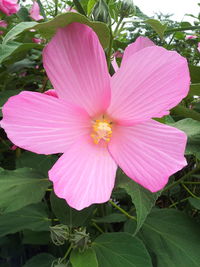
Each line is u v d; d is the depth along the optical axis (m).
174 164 0.17
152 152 0.18
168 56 0.17
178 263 0.23
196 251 0.23
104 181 0.18
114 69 0.22
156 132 0.18
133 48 0.20
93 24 0.19
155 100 0.18
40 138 0.17
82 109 0.18
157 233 0.24
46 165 0.29
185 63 0.17
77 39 0.17
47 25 0.19
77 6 0.21
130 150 0.18
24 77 0.35
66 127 0.18
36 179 0.22
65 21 0.18
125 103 0.18
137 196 0.19
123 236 0.22
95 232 0.27
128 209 0.32
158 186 0.17
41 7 0.33
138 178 0.18
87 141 0.19
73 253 0.21
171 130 0.18
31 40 0.32
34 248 0.33
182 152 0.17
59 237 0.22
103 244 0.22
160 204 0.37
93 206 0.23
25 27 0.18
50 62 0.17
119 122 0.19
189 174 0.29
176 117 0.32
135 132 0.19
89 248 0.22
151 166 0.18
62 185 0.17
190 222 0.25
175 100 0.17
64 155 0.18
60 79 0.17
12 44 0.26
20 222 0.26
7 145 0.34
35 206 0.27
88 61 0.17
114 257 0.21
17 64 0.34
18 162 0.29
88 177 0.18
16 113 0.16
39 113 0.17
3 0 0.39
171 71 0.17
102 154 0.19
